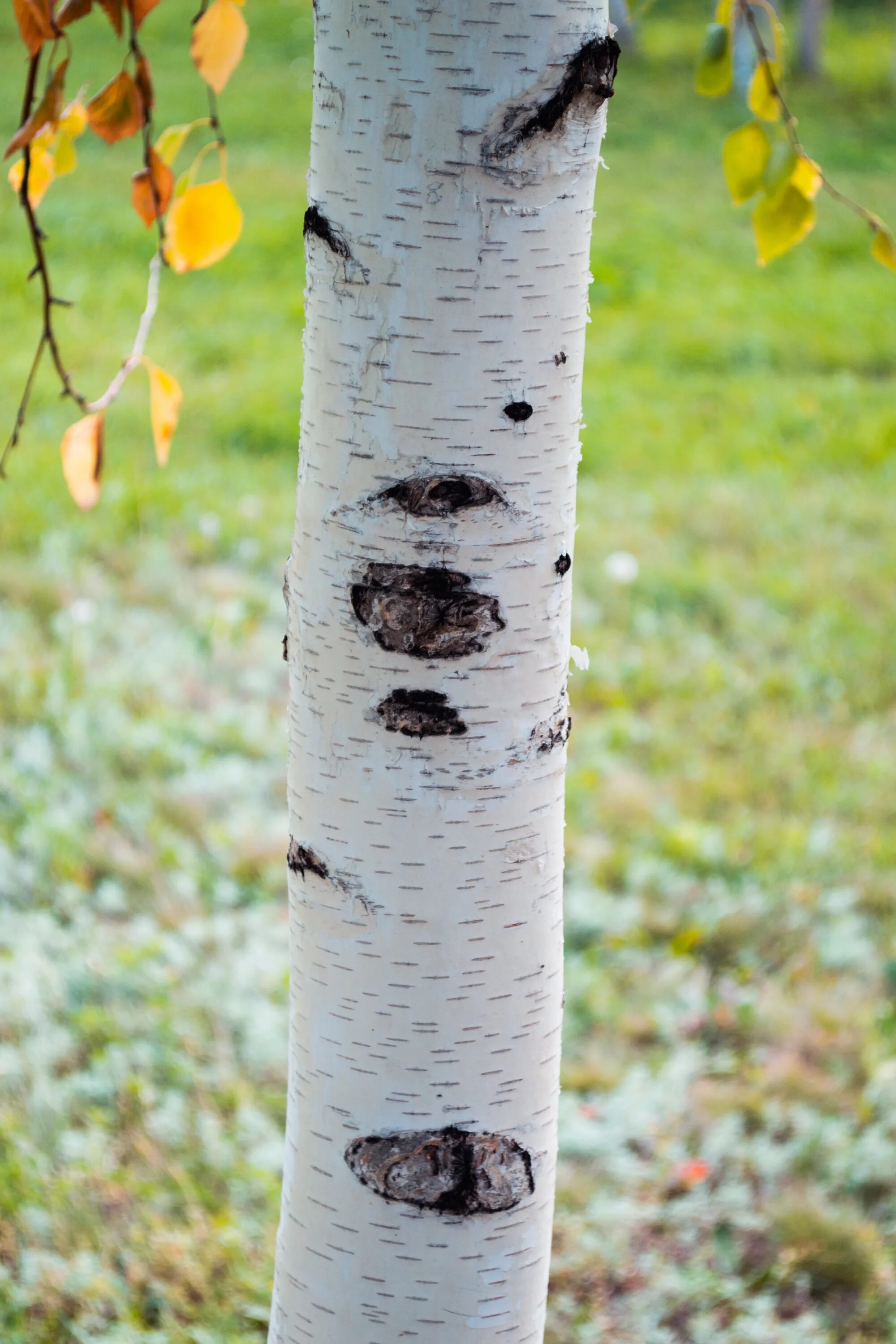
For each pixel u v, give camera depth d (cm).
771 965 368
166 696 473
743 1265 280
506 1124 139
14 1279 260
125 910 369
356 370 121
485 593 124
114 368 816
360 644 126
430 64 111
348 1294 142
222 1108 305
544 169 116
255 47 2042
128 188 1262
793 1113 315
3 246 1054
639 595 575
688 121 1817
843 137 1758
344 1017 136
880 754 466
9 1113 293
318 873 134
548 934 138
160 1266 263
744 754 461
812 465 743
